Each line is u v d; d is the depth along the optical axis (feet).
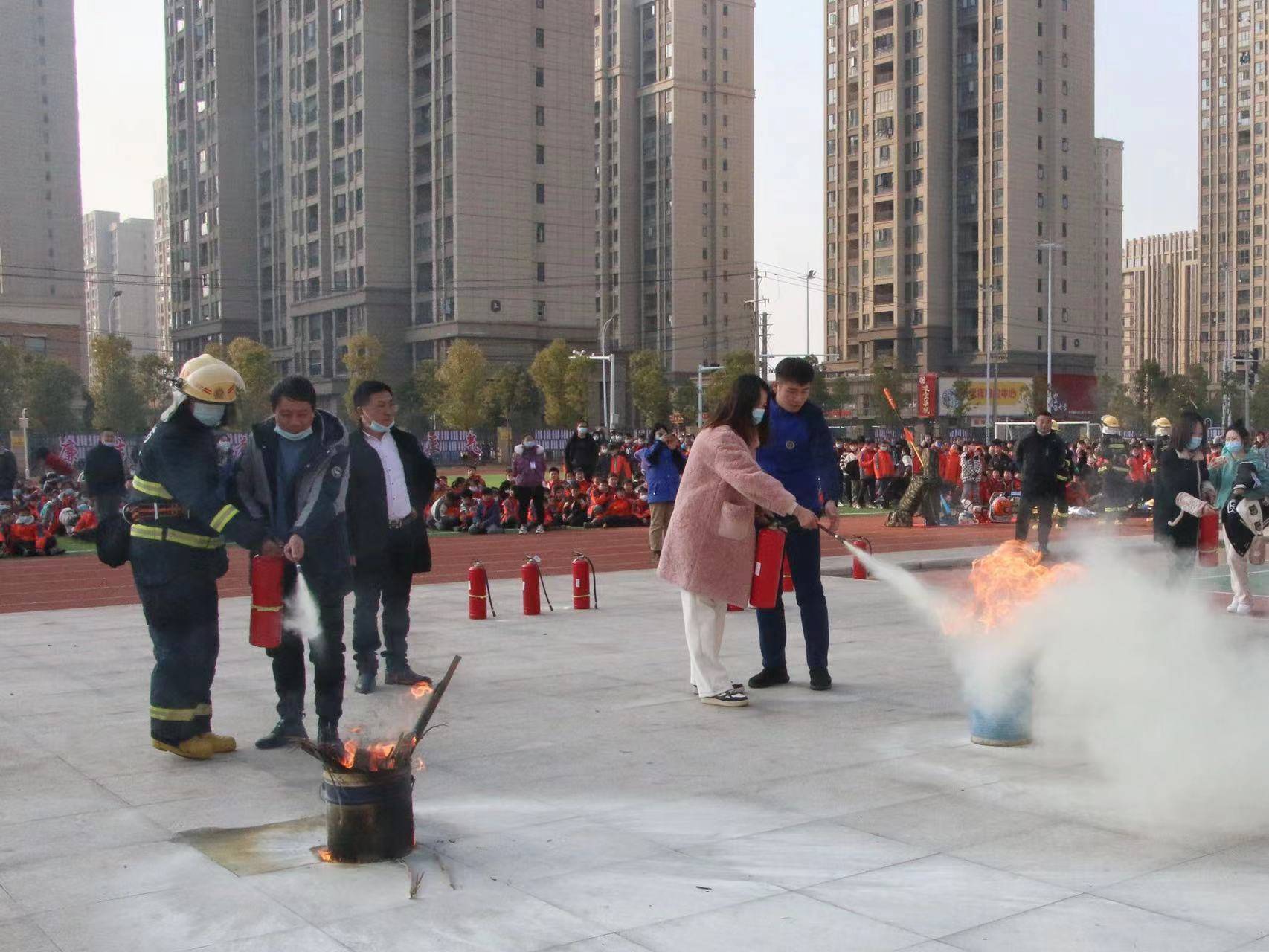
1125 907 13.30
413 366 292.81
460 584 49.14
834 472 25.48
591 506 84.64
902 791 17.99
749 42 443.73
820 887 14.05
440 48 281.95
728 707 23.84
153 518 20.03
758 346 280.92
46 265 435.94
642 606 40.32
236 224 272.10
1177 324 630.74
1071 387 296.92
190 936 12.79
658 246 437.99
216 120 248.93
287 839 16.08
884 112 362.94
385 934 12.77
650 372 295.07
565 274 300.20
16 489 82.28
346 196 286.66
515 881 14.30
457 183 280.10
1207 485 38.88
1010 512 86.58
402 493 27.02
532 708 24.03
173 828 16.62
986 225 345.10
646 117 441.27
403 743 15.33
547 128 295.89
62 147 440.45
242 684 26.94
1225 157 539.70
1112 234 499.51
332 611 21.08
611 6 444.55
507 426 265.75
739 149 442.91
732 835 15.99
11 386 227.20
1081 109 354.13
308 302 282.56
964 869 14.58
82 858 15.37
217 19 208.23
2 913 13.51
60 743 21.61
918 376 301.02
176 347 293.64
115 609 42.16
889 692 25.44
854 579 47.57
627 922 13.03
